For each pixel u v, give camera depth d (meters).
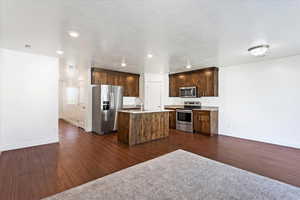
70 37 2.57
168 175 2.28
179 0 1.57
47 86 3.78
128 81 6.07
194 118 5.25
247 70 4.41
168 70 5.62
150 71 5.82
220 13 1.82
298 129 3.55
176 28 2.23
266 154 3.17
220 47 3.04
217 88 5.06
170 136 4.73
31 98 3.56
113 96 5.21
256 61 4.16
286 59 3.72
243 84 4.49
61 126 6.27
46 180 2.12
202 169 2.48
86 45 2.96
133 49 3.19
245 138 4.44
